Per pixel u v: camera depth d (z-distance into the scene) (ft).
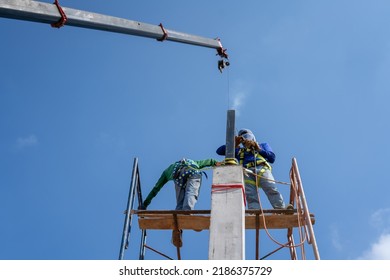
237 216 24.11
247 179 33.86
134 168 31.45
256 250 31.22
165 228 31.89
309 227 26.76
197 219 31.04
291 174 31.73
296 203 30.14
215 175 26.22
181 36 38.37
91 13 31.27
